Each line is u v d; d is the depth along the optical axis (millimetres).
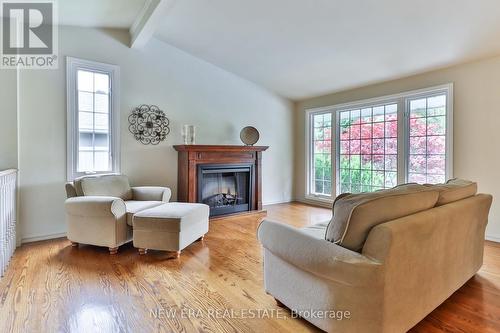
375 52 3545
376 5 2709
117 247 2881
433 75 3785
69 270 2453
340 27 3154
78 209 2908
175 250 2734
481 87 3352
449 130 3615
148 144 4039
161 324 1714
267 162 5457
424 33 3004
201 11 3230
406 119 4117
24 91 3168
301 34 3438
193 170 4066
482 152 3348
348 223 1490
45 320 1734
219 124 4762
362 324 1420
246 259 2730
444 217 1749
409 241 1488
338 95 5039
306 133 5641
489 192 3305
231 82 4895
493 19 2662
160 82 4129
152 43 4039
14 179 2879
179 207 3104
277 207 5215
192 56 4434
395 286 1449
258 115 5273
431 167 3875
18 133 3119
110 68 3711
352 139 4914
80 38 3502
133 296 2031
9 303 1917
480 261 2350
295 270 1732
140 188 3639
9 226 2645
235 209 4535
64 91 3402
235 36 3736
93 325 1692
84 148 3574
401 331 1516
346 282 1410
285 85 5109
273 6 2990
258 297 2037
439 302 1822
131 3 3102
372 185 4605
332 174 5203
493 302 1991
